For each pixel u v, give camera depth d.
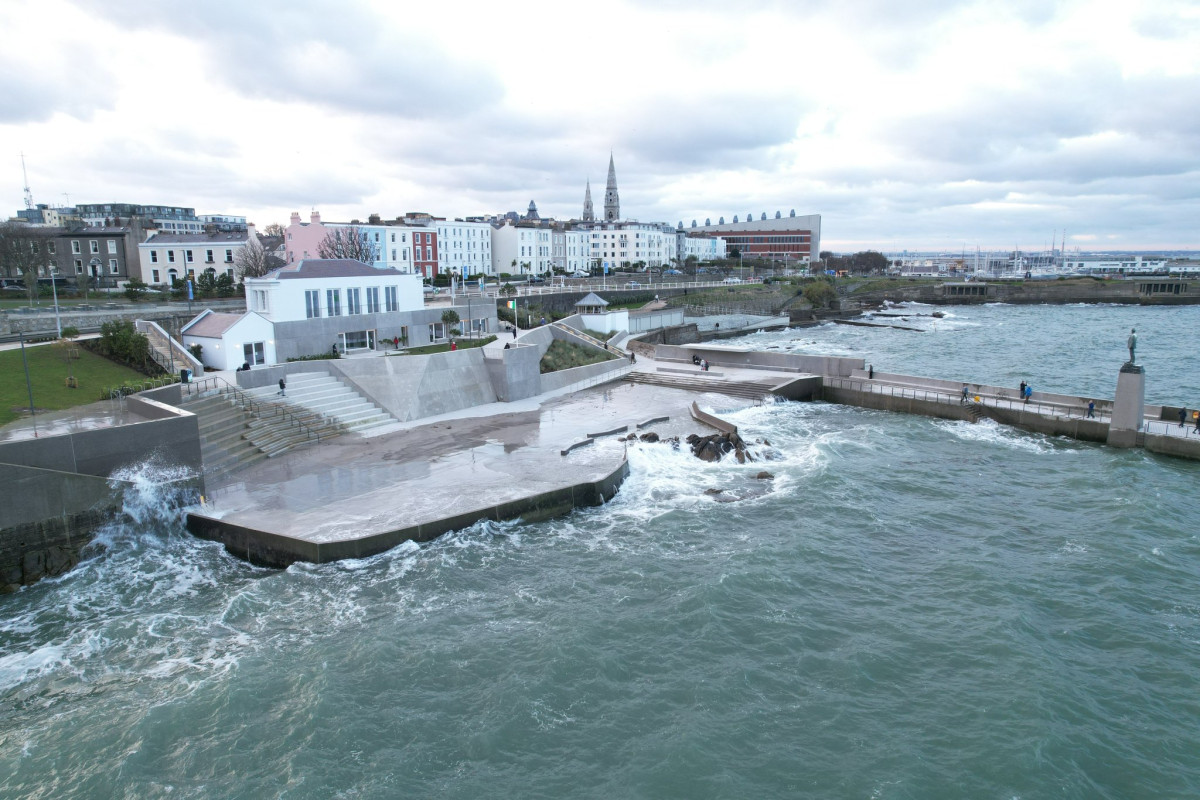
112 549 29.44
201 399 40.12
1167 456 42.41
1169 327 119.81
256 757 18.33
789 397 57.84
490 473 36.38
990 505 35.53
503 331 71.25
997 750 18.77
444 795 17.33
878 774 18.02
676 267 194.12
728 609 25.50
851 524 33.12
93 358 43.91
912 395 54.25
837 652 23.12
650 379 62.75
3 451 26.64
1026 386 51.53
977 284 178.75
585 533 31.97
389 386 48.00
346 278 55.06
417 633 23.83
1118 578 27.89
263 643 23.28
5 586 26.66
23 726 19.50
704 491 37.00
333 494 33.28
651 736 19.36
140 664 22.20
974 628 24.42
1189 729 19.75
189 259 92.31
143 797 17.09
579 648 23.00
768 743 19.16
